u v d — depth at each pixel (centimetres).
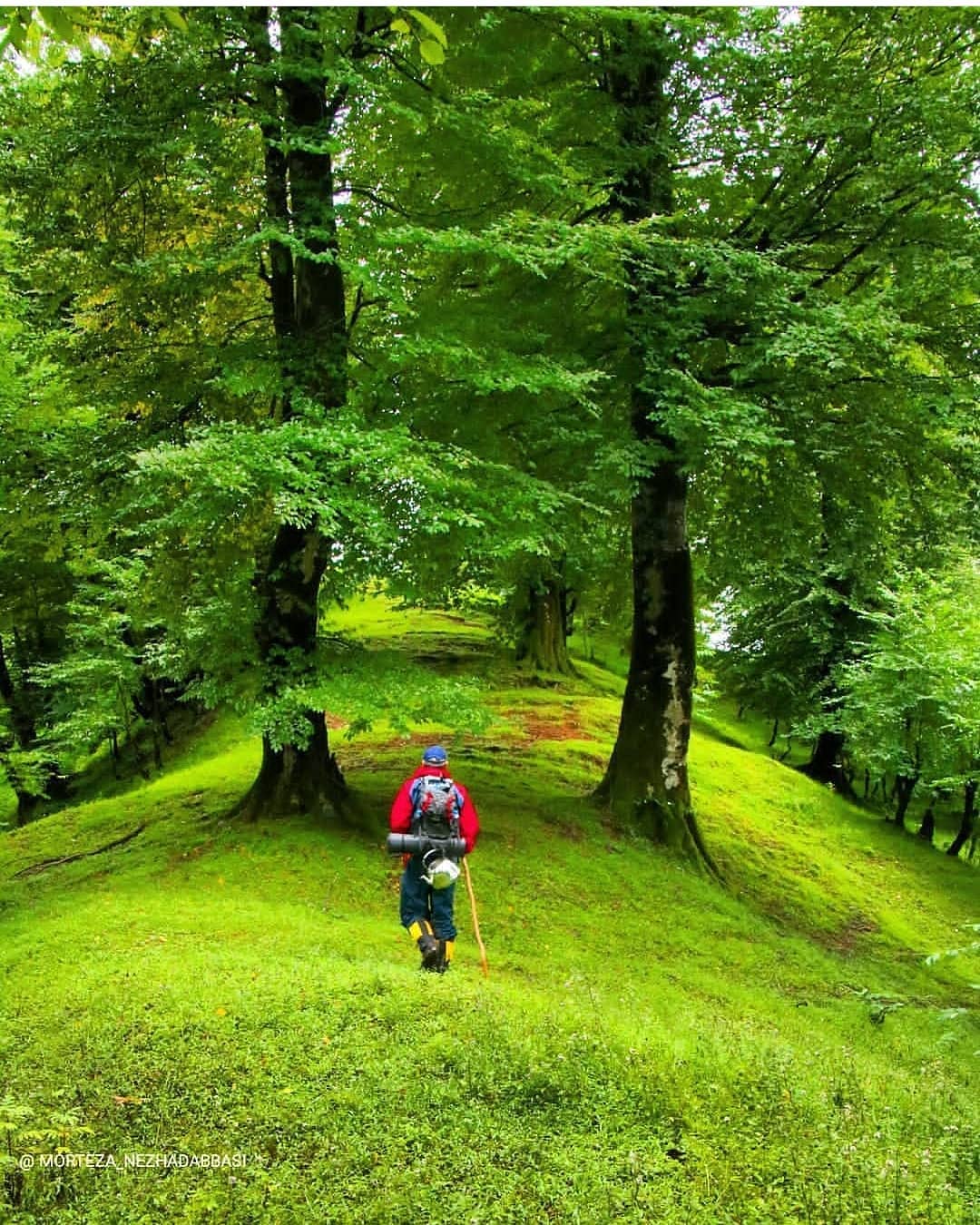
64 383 1169
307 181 998
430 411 1004
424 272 1188
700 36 1084
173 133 934
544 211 1150
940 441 1130
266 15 989
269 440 812
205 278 969
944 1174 362
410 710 966
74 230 1010
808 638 2330
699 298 1084
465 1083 440
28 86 1003
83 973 628
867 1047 793
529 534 926
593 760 1653
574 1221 336
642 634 1287
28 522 1157
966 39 1109
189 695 1091
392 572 997
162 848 1077
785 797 1875
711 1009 789
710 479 1395
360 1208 346
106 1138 394
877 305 979
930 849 1839
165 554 1116
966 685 1549
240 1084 439
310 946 724
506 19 1098
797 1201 343
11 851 1261
